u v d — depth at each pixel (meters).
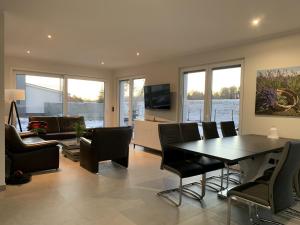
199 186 3.52
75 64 7.08
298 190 2.26
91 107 7.83
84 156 4.27
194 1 2.72
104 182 3.59
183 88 5.73
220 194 3.13
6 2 2.80
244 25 3.48
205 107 5.20
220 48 4.80
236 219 2.56
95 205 2.80
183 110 5.76
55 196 3.02
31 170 3.79
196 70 5.40
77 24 3.53
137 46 4.76
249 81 4.37
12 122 5.93
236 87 4.70
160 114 6.23
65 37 4.21
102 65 7.20
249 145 2.95
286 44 3.86
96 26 3.61
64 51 5.34
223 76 4.92
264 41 4.13
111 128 4.06
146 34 3.96
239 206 2.86
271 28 3.58
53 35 4.11
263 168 3.13
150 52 5.27
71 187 3.35
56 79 7.04
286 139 3.54
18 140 3.60
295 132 3.78
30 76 6.54
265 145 2.96
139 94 7.20
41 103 6.80
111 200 2.95
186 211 2.71
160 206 2.82
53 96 7.01
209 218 2.56
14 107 6.16
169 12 3.04
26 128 6.22
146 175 3.97
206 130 3.75
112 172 4.10
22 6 2.92
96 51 5.28
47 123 6.26
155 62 6.39
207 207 2.83
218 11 2.99
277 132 3.86
